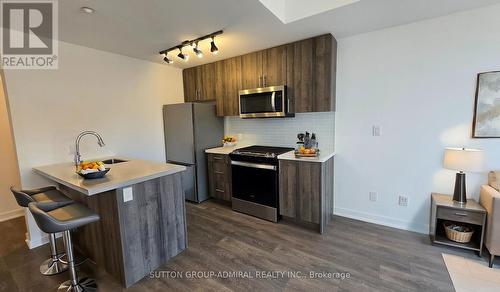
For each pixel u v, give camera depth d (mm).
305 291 1799
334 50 2773
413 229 2664
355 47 2770
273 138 3619
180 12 2037
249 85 3324
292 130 3414
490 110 2184
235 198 3348
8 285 1941
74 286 1842
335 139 3045
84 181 1820
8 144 3234
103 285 1924
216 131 3973
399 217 2736
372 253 2256
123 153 3379
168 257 2242
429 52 2395
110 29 2383
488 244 2004
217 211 3377
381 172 2787
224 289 1850
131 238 1922
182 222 2379
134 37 2619
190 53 3260
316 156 2723
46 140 2621
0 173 3184
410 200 2652
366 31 2641
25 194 1916
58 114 2711
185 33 2520
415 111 2527
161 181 2152
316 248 2369
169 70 3949
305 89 2840
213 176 3691
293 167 2771
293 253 2297
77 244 2471
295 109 2938
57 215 1744
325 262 2143
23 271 2121
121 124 3334
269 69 3100
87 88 2947
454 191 2279
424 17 2312
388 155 2725
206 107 3758
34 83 2520
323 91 2723
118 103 3285
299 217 2805
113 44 2842
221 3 1896
